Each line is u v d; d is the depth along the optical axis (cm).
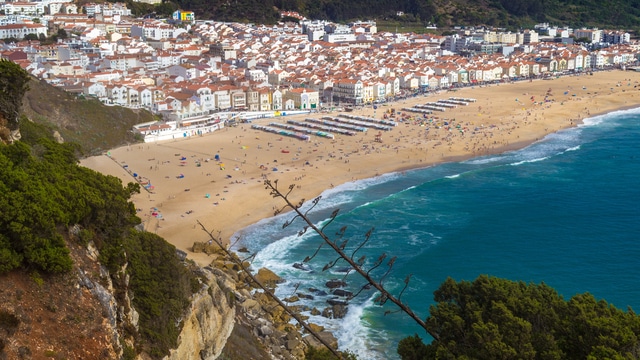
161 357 6831
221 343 8706
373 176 19962
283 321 10775
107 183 7606
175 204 16862
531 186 18875
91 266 6219
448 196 17912
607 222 15550
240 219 16125
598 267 12838
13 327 5078
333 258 13538
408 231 15012
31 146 8138
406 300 11575
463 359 5862
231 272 12400
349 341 10319
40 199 5950
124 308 6569
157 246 7956
